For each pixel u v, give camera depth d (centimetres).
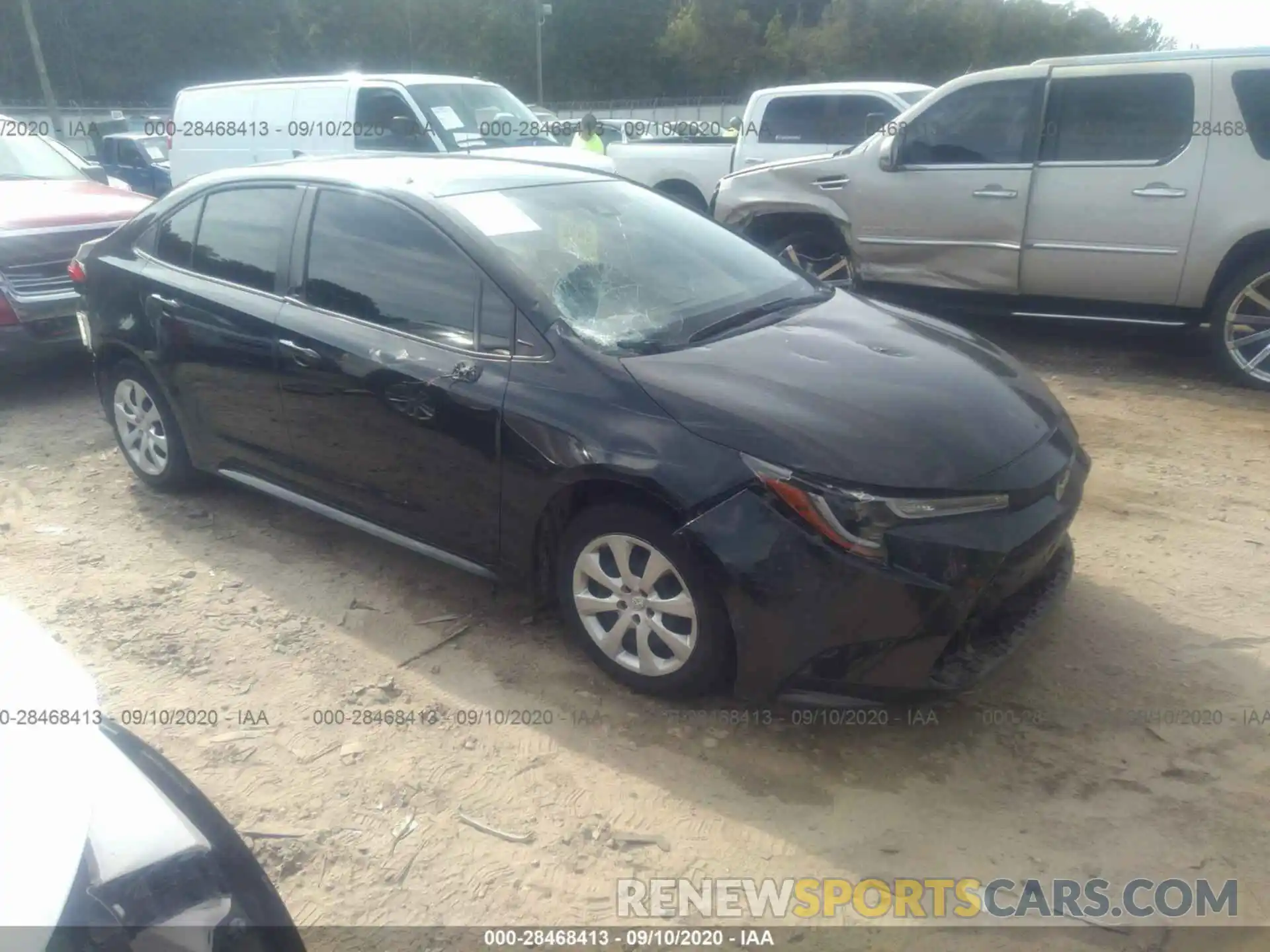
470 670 374
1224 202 641
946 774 317
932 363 367
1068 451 354
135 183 1902
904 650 304
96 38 4294
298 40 4656
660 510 326
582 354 352
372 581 439
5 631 198
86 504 525
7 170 814
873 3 5572
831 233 824
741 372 344
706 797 309
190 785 212
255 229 453
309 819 302
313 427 424
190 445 494
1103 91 680
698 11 5522
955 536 304
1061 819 299
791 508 304
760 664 314
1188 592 416
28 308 673
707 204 1181
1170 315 689
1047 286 726
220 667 378
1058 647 380
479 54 5094
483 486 368
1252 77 630
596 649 359
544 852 289
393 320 397
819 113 1083
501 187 429
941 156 751
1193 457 555
